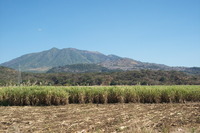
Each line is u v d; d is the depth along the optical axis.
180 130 9.21
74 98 22.00
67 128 10.08
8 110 16.81
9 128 10.27
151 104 20.94
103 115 13.94
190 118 12.62
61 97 20.77
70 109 17.25
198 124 10.81
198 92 23.42
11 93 20.64
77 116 13.62
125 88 22.81
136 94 22.64
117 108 17.72
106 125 10.64
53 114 14.59
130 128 9.70
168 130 9.27
